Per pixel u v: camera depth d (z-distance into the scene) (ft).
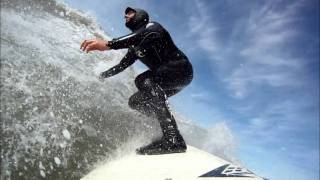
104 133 4.58
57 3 6.48
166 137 4.41
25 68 4.13
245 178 3.78
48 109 4.03
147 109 4.92
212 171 3.89
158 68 4.74
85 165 4.05
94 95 4.90
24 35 4.61
